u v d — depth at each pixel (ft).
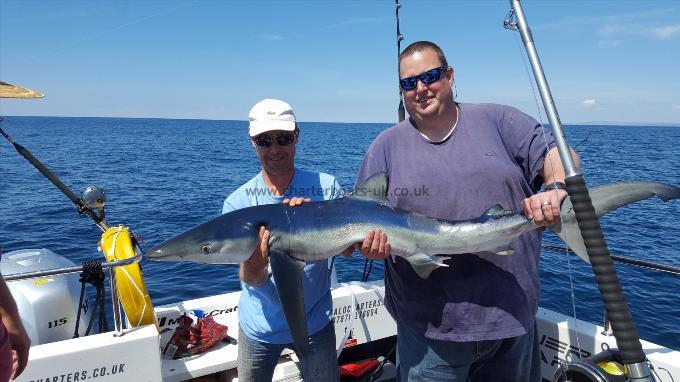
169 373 11.46
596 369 8.04
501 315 8.55
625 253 31.40
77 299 12.71
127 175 78.95
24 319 11.62
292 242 9.63
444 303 8.82
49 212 43.73
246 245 9.66
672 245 33.45
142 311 11.28
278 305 10.18
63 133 287.07
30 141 187.32
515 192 8.73
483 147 8.86
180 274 25.80
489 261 8.77
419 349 9.18
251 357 10.52
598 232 6.62
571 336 11.57
